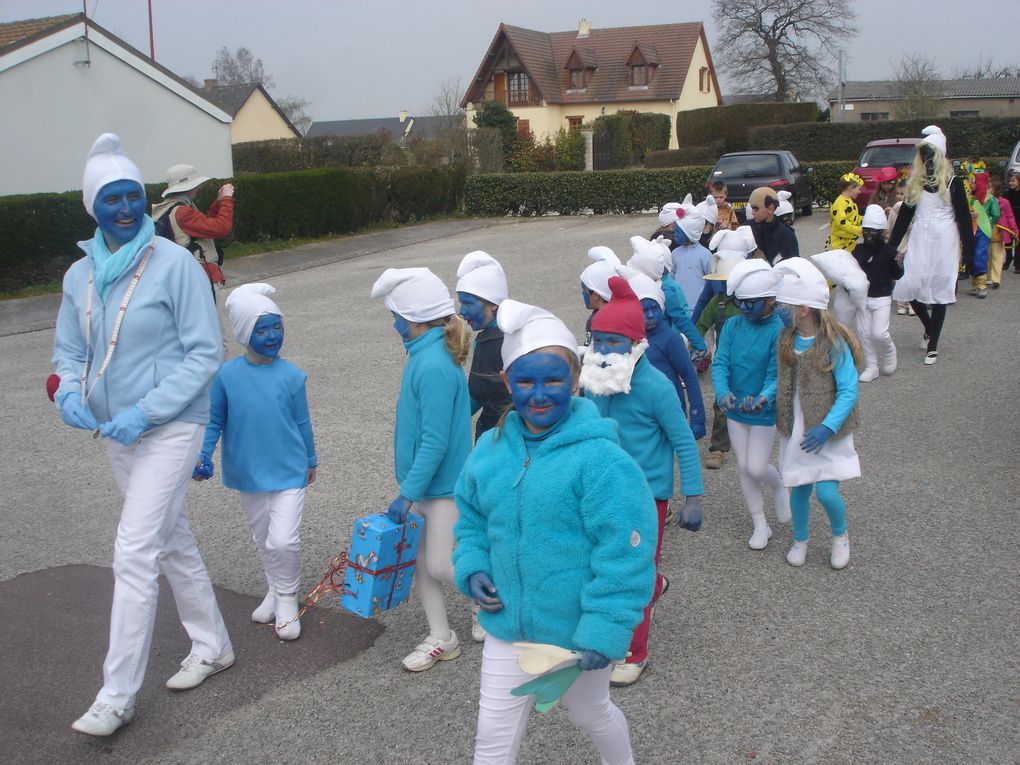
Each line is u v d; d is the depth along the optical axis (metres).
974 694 3.79
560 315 12.05
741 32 63.25
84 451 7.44
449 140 32.66
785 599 4.66
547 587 2.72
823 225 20.95
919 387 8.40
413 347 3.97
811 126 37.53
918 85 58.28
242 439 4.28
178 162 23.09
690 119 49.25
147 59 22.06
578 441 2.72
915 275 8.95
